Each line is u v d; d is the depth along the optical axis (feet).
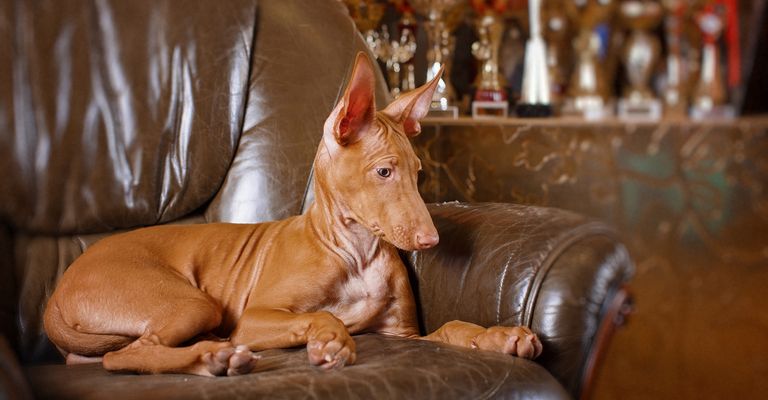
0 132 7.47
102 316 6.51
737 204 13.70
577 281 6.25
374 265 6.90
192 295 6.63
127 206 7.80
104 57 7.95
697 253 13.84
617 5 16.96
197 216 8.22
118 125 7.89
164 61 8.09
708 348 12.91
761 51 15.85
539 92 12.76
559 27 15.80
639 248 13.46
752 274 13.71
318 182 6.91
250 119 8.34
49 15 7.82
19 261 7.47
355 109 6.42
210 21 8.29
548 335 6.20
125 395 5.15
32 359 7.27
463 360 5.83
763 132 13.46
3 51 7.60
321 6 8.91
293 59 8.55
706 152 13.60
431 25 10.91
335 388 5.28
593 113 15.38
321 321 5.98
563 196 11.86
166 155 8.01
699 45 16.56
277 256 7.03
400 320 6.99
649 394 11.23
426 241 6.18
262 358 6.04
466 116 12.03
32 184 7.54
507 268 6.49
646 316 13.80
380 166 6.37
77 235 7.78
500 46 13.21
